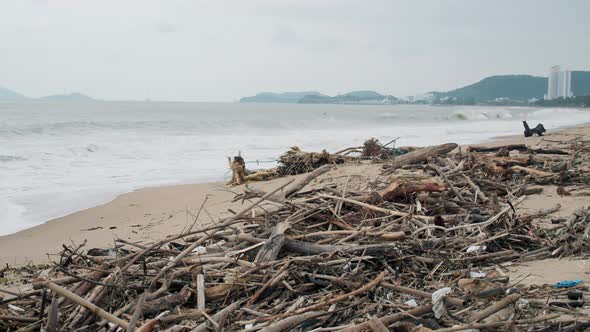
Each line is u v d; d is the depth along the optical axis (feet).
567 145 53.47
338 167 41.09
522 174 32.42
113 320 10.70
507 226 18.79
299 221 17.89
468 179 27.20
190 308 12.76
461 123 134.51
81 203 33.47
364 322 10.63
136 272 14.28
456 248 17.07
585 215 20.07
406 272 15.21
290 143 69.05
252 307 12.52
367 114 193.06
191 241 19.10
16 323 12.10
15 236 25.86
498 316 11.35
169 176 44.55
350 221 18.70
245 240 15.80
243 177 40.06
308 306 12.18
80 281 13.47
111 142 65.10
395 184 21.63
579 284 13.84
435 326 10.98
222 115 167.63
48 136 69.56
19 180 40.98
